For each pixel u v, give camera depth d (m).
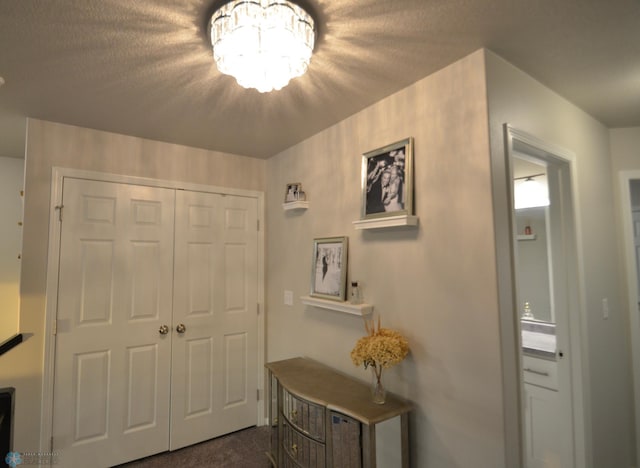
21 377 2.17
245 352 3.06
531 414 2.27
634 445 2.36
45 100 2.01
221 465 2.47
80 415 2.33
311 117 2.29
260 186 3.24
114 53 1.54
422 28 1.40
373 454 1.59
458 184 1.61
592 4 1.27
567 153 1.99
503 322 1.45
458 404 1.56
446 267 1.64
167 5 1.25
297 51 1.34
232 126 2.45
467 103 1.58
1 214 3.06
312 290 2.52
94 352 2.41
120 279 2.53
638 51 1.57
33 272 2.24
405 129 1.88
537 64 1.67
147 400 2.58
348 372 2.23
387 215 1.89
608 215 2.38
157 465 2.47
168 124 2.39
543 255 2.82
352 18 1.34
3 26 1.34
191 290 2.82
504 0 1.24
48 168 2.31
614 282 2.36
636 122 2.39
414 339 1.78
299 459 1.94
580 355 1.96
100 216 2.48
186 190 2.85
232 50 1.32
